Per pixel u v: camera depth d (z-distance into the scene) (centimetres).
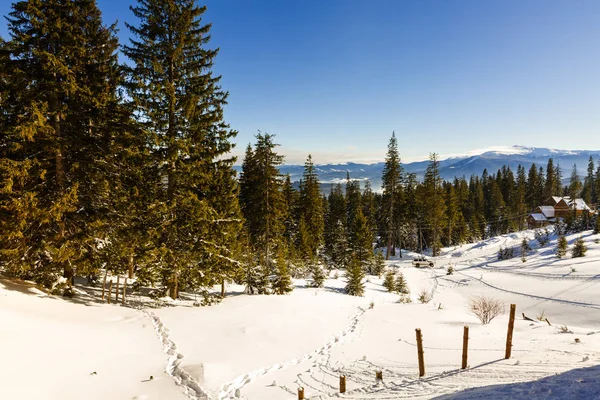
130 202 1706
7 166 1276
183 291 2202
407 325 1872
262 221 3375
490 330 1786
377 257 4397
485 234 7919
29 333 1027
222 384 959
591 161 10538
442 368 1091
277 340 1417
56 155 1498
